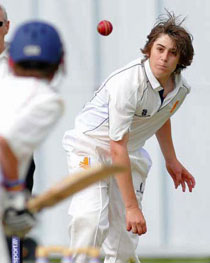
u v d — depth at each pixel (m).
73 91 30.23
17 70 14.09
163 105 21.75
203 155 30.44
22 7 30.31
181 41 20.97
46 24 14.18
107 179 22.52
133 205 21.45
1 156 13.45
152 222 30.48
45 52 13.94
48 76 14.20
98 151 22.30
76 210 22.22
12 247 21.84
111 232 23.44
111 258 23.77
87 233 22.05
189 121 30.39
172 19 21.48
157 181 30.28
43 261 14.39
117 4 30.23
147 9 30.23
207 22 30.25
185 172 24.47
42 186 30.19
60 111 13.83
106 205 22.38
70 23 30.27
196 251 30.56
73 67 30.22
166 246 30.58
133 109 21.12
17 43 13.99
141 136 22.64
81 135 22.45
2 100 13.78
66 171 30.19
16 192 13.68
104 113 22.05
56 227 29.98
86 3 30.27
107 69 30.27
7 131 13.44
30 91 13.70
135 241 23.66
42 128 13.61
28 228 14.15
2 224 14.06
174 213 30.48
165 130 24.14
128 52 30.25
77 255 22.02
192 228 30.55
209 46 30.28
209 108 30.36
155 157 30.11
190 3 30.25
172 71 21.22
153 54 21.03
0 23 21.75
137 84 21.02
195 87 30.38
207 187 30.48
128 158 21.20
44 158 30.14
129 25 30.27
